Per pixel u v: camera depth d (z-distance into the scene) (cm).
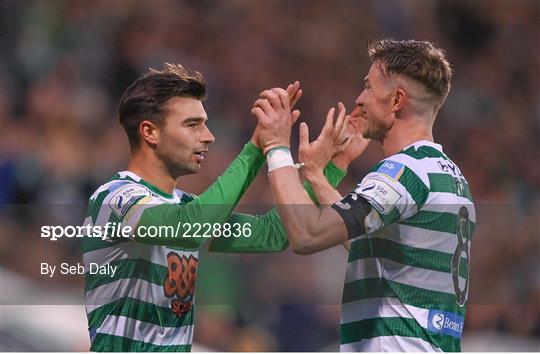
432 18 4256
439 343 1192
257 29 3988
